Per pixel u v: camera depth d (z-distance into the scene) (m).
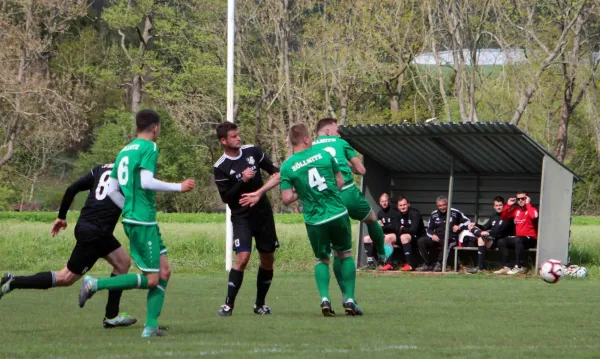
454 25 79.94
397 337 15.28
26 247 42.22
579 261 39.41
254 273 35.38
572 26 77.12
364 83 95.00
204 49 106.69
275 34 97.06
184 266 38.56
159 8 106.50
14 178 105.38
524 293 26.00
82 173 117.56
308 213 18.78
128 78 120.50
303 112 95.50
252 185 19.72
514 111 84.81
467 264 38.59
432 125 34.16
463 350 13.56
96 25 136.75
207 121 106.50
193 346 13.99
